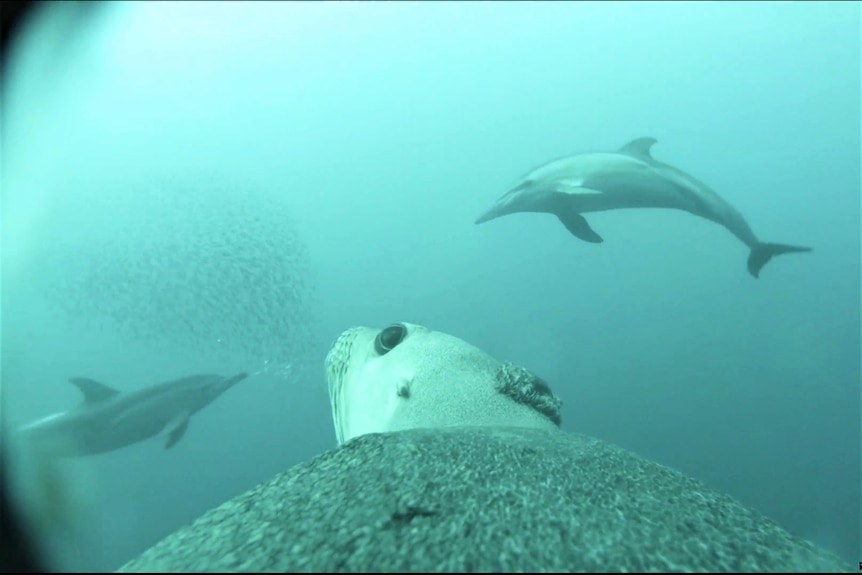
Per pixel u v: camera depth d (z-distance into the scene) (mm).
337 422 3010
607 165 9523
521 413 2303
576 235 9883
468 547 1255
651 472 1847
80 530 6016
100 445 9375
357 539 1283
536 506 1444
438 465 1618
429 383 2387
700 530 1484
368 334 2891
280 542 1306
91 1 15938
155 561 1368
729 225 9812
